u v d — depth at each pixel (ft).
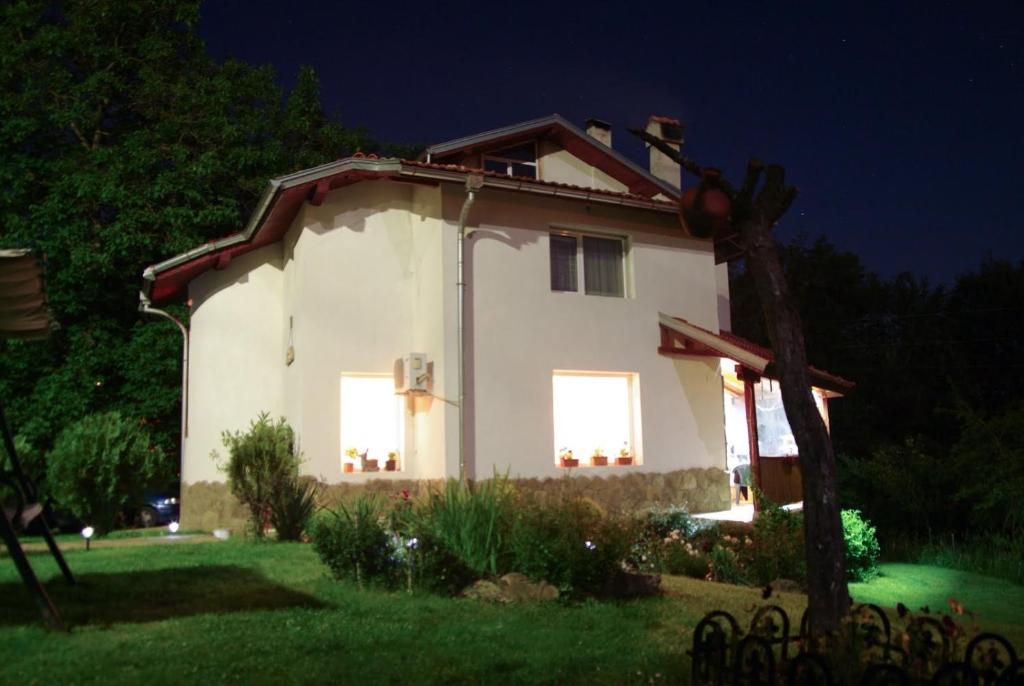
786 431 55.93
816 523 17.04
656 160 66.95
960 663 13.69
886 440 92.27
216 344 51.16
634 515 41.11
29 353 60.23
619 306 50.39
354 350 46.34
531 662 19.16
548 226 48.85
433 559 26.91
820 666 14.15
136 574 29.12
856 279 107.86
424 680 17.48
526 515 28.17
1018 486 48.26
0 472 24.64
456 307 44.70
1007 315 97.60
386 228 48.08
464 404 44.34
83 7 66.39
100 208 63.36
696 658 16.43
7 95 64.03
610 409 49.90
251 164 66.23
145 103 67.56
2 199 62.28
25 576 20.81
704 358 52.90
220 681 16.72
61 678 16.61
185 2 70.23
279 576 29.01
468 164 54.80
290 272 50.08
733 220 18.80
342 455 45.80
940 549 49.52
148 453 44.62
